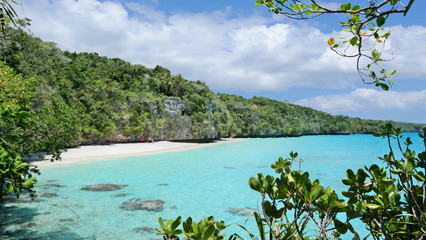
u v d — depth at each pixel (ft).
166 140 203.31
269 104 446.60
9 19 17.95
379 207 4.93
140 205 40.88
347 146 191.01
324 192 4.75
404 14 4.36
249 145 193.47
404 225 5.15
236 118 313.32
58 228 29.17
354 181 5.41
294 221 5.15
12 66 114.83
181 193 49.75
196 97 240.53
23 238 25.90
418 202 5.33
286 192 5.07
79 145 138.41
